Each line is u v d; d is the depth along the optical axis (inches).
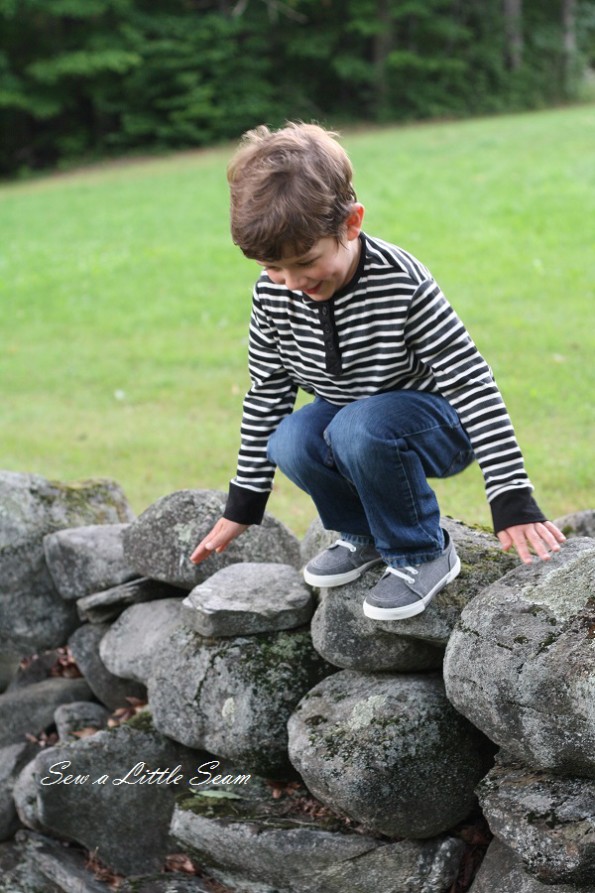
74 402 295.3
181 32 1138.7
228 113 1149.1
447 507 181.0
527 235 456.4
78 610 140.8
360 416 88.8
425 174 642.8
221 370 317.7
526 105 1261.1
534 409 241.6
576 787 85.3
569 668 82.9
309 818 105.0
